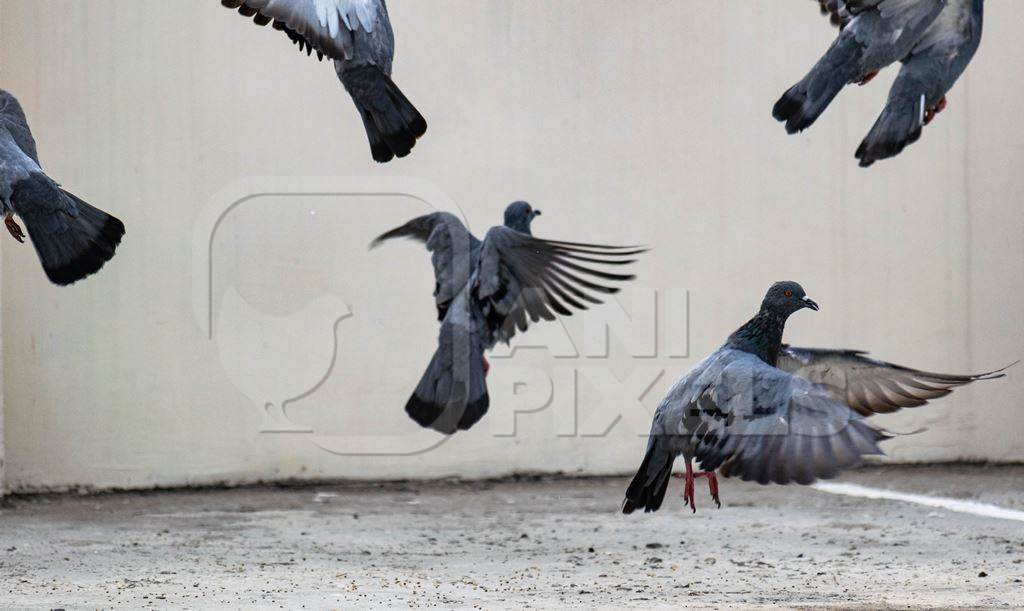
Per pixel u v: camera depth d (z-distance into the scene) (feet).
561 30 51.39
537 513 44.01
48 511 45.06
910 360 52.90
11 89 48.21
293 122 50.19
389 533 40.01
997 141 53.11
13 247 48.39
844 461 18.20
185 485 49.70
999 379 53.11
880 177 52.70
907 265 52.90
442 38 50.88
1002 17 52.90
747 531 39.47
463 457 51.24
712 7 51.98
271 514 44.14
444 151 50.88
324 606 27.09
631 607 26.86
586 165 51.49
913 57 24.02
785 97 24.09
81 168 48.88
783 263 52.31
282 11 21.43
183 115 49.49
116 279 49.24
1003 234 53.11
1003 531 38.99
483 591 29.43
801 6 52.03
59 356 48.85
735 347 22.94
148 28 49.26
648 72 51.72
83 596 28.55
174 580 31.24
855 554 35.17
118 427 49.26
